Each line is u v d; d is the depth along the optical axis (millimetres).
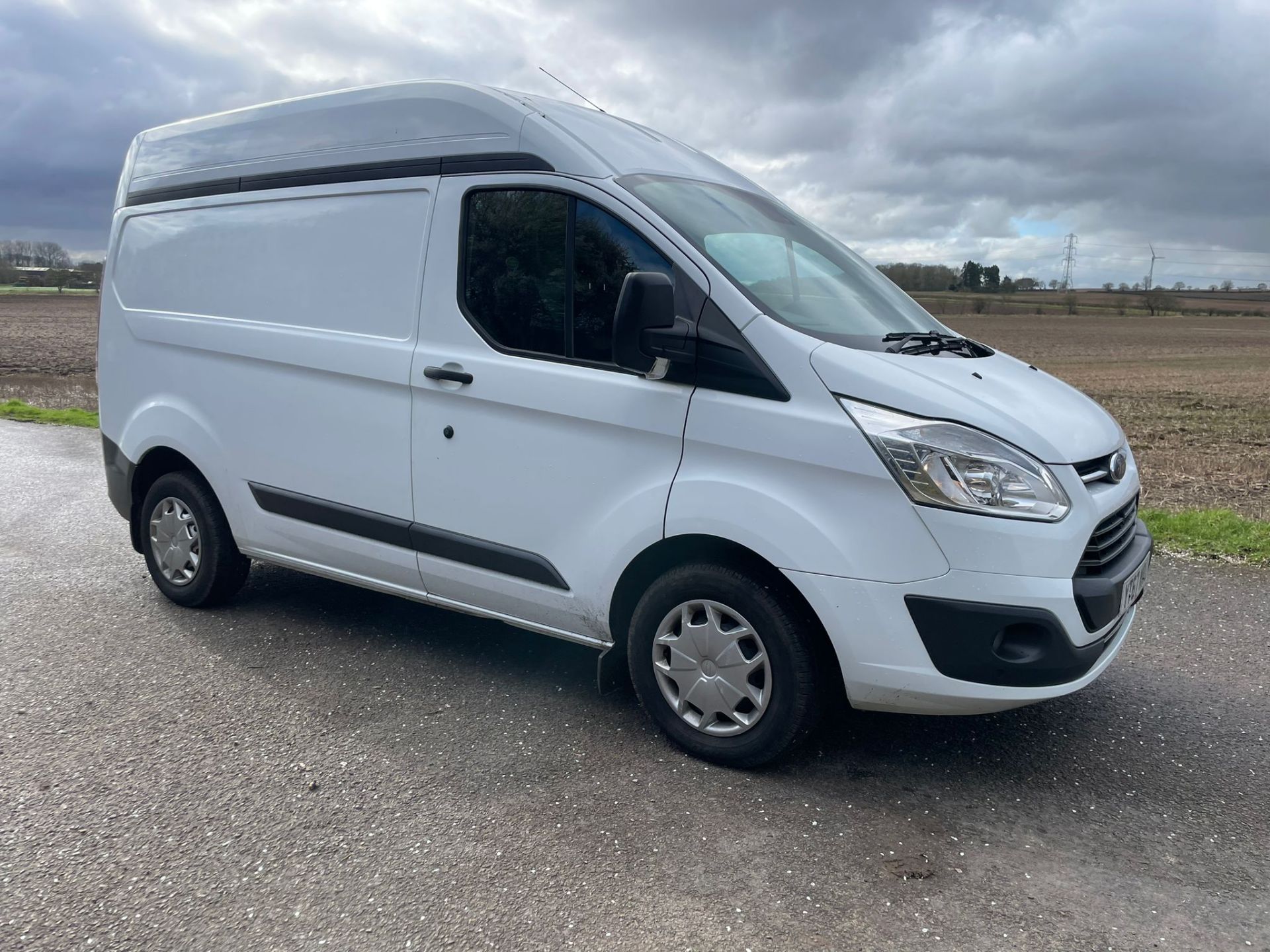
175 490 4879
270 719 3703
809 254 3912
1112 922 2535
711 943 2422
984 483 2887
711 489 3176
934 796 3205
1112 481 3336
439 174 3857
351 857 2779
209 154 4676
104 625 4734
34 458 9797
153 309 4887
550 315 3561
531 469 3605
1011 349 50375
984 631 2895
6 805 3035
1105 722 3818
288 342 4273
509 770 3328
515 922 2492
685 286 3277
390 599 5293
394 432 3971
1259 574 5871
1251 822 3072
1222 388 28359
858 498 2973
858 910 2566
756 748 3270
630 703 3926
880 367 3066
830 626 3035
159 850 2801
